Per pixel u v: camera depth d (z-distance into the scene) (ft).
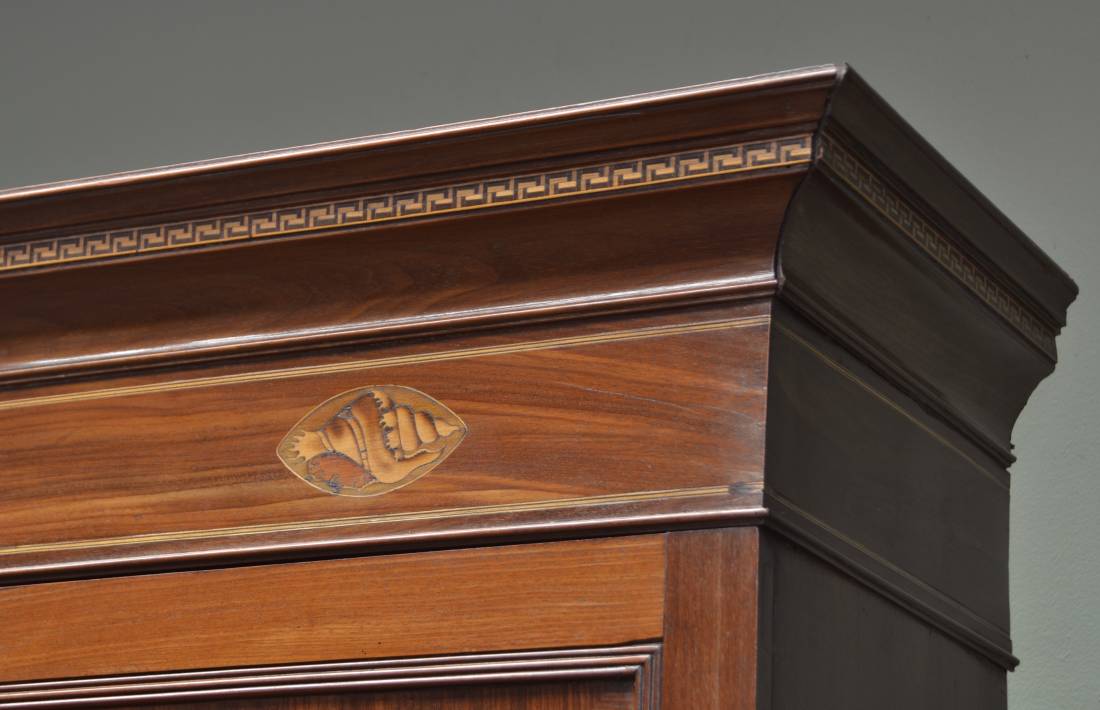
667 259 5.59
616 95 11.04
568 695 5.35
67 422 6.34
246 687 5.74
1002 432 7.30
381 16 12.07
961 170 10.07
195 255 6.11
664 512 5.36
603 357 5.61
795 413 5.52
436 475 5.73
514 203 5.65
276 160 5.90
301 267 6.03
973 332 6.77
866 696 5.78
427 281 5.91
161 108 12.62
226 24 12.61
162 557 6.00
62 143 12.85
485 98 11.49
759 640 5.14
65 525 6.21
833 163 5.44
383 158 5.80
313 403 5.99
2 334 6.53
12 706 6.04
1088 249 9.65
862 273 5.96
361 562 5.73
